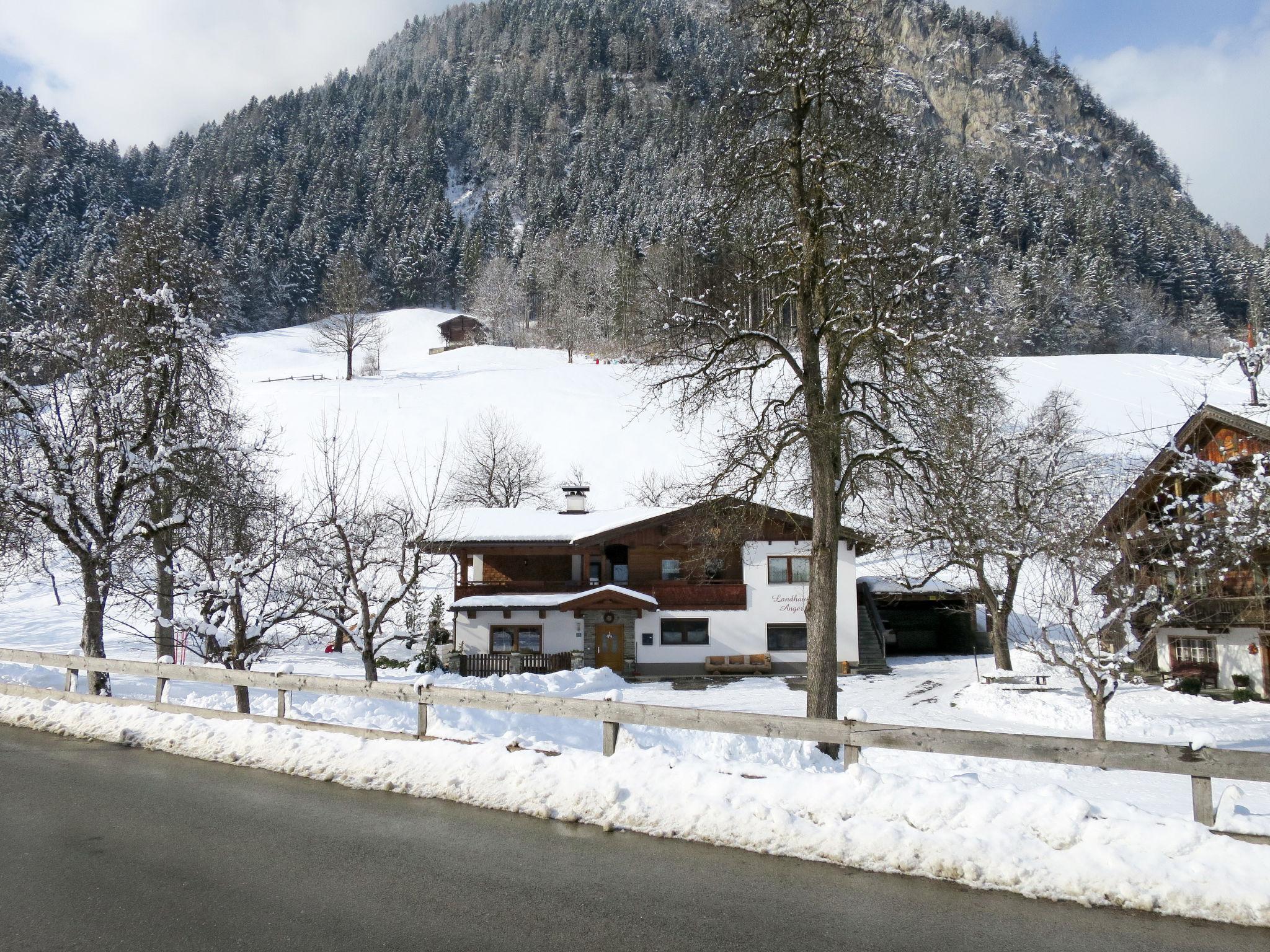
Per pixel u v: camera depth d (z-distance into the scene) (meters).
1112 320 122.12
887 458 15.74
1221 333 130.25
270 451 29.27
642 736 13.73
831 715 15.27
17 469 19.34
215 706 16.66
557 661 36.31
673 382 17.00
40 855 7.48
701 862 7.42
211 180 180.88
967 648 45.34
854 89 15.12
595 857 7.53
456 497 57.78
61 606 46.00
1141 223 158.25
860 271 14.97
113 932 5.77
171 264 26.72
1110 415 71.94
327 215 178.88
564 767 9.37
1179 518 23.44
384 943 5.63
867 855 7.36
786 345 17.30
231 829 8.30
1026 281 115.38
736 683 34.84
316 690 12.27
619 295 49.03
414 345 148.12
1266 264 144.25
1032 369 89.12
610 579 40.09
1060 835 7.13
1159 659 32.84
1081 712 23.73
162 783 10.26
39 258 126.69
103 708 14.21
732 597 38.31
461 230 187.75
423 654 36.19
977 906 6.47
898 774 8.34
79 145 182.75
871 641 39.03
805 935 5.91
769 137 15.27
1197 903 6.35
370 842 7.92
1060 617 21.38
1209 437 27.08
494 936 5.80
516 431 71.31
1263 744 19.14
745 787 8.45
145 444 21.62
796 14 15.12
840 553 37.91
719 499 16.62
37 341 20.97
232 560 20.81
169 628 24.89
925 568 34.91
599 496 62.25
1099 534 21.88
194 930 5.82
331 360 128.25
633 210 176.62
